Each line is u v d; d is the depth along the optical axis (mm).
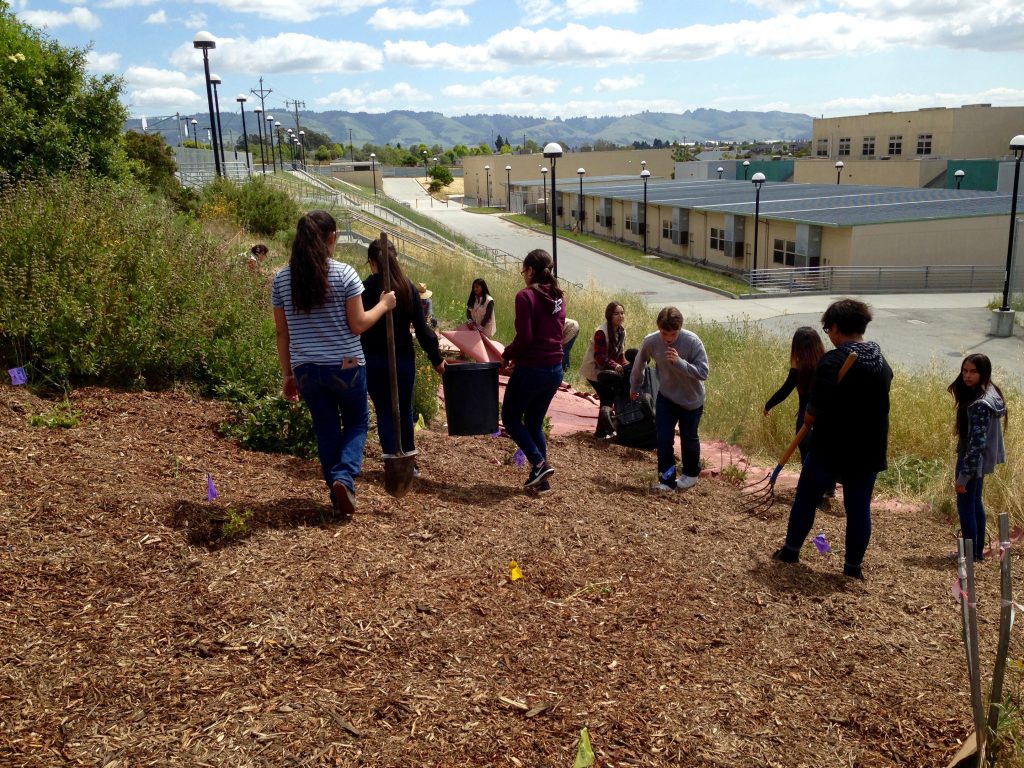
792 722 3270
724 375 11203
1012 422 7953
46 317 5848
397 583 3932
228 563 3842
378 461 5789
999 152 74750
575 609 3971
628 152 90062
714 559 4805
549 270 5520
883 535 5957
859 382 4523
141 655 3135
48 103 14203
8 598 3312
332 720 2916
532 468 5672
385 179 124188
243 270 8125
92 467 4594
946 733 3289
